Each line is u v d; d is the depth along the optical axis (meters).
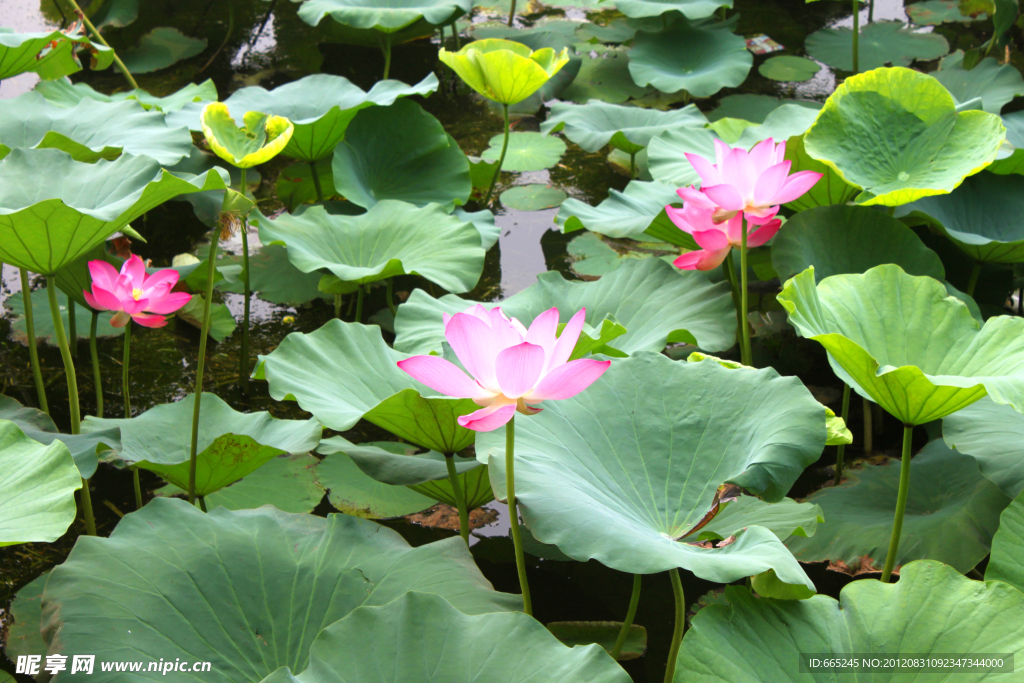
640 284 5.14
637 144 5.70
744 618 4.32
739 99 6.13
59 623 4.39
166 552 4.60
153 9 6.68
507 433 4.29
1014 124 5.46
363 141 5.58
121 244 5.13
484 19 6.79
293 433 4.87
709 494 4.59
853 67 6.32
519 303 5.11
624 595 4.87
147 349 5.35
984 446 4.73
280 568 4.61
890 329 4.72
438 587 4.60
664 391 4.68
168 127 5.38
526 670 4.01
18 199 4.77
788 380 4.66
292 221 5.29
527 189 5.85
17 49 5.55
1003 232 5.19
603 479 4.60
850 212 5.07
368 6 6.14
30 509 4.55
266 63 6.37
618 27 6.58
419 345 5.00
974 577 4.82
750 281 5.39
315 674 3.96
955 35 6.50
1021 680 3.87
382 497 5.01
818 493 4.94
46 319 5.37
